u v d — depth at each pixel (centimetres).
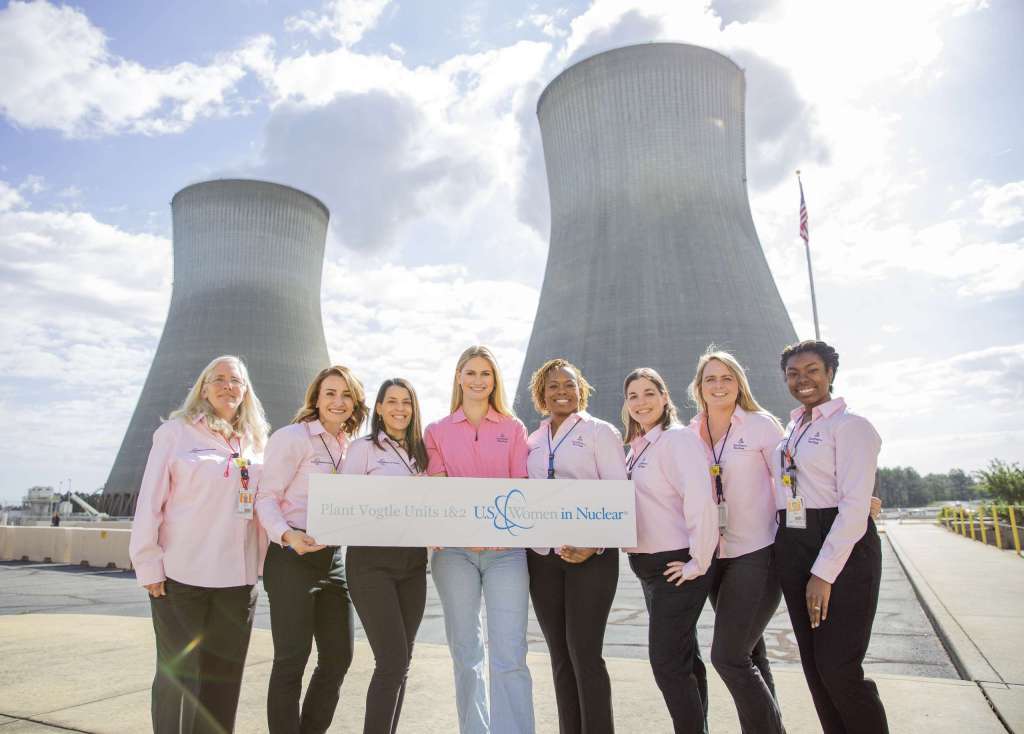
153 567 316
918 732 349
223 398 351
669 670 302
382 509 326
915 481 12262
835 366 332
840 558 289
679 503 333
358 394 382
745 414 353
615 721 382
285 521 334
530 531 330
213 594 327
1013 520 1396
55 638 650
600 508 333
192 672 319
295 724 321
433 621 818
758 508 338
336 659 347
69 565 1620
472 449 362
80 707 423
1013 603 750
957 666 513
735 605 321
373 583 320
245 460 346
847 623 288
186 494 327
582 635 321
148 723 391
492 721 306
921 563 1209
